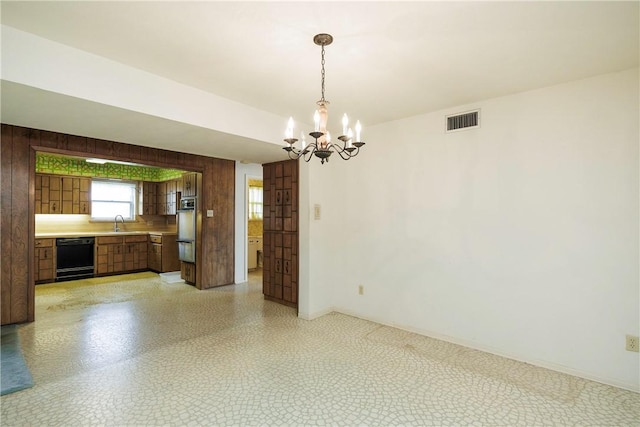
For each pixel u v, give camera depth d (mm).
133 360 2729
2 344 2998
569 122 2549
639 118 2291
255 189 7504
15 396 2170
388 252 3627
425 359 2799
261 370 2576
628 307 2334
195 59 2232
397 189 3547
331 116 3424
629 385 2324
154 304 4398
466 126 3062
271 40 1975
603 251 2420
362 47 2045
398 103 3041
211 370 2568
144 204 7188
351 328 3551
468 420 1979
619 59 2191
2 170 3320
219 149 3795
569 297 2557
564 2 1599
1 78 1850
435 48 2057
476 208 3006
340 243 4098
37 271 5465
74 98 2145
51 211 5938
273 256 4562
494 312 2912
